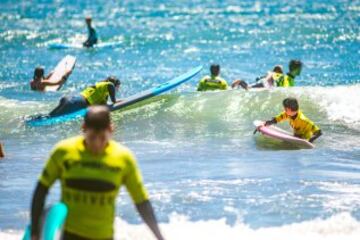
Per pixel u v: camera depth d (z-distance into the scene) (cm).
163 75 8425
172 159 4672
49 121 5769
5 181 4175
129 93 7450
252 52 9919
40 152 4981
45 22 12888
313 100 5972
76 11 14288
